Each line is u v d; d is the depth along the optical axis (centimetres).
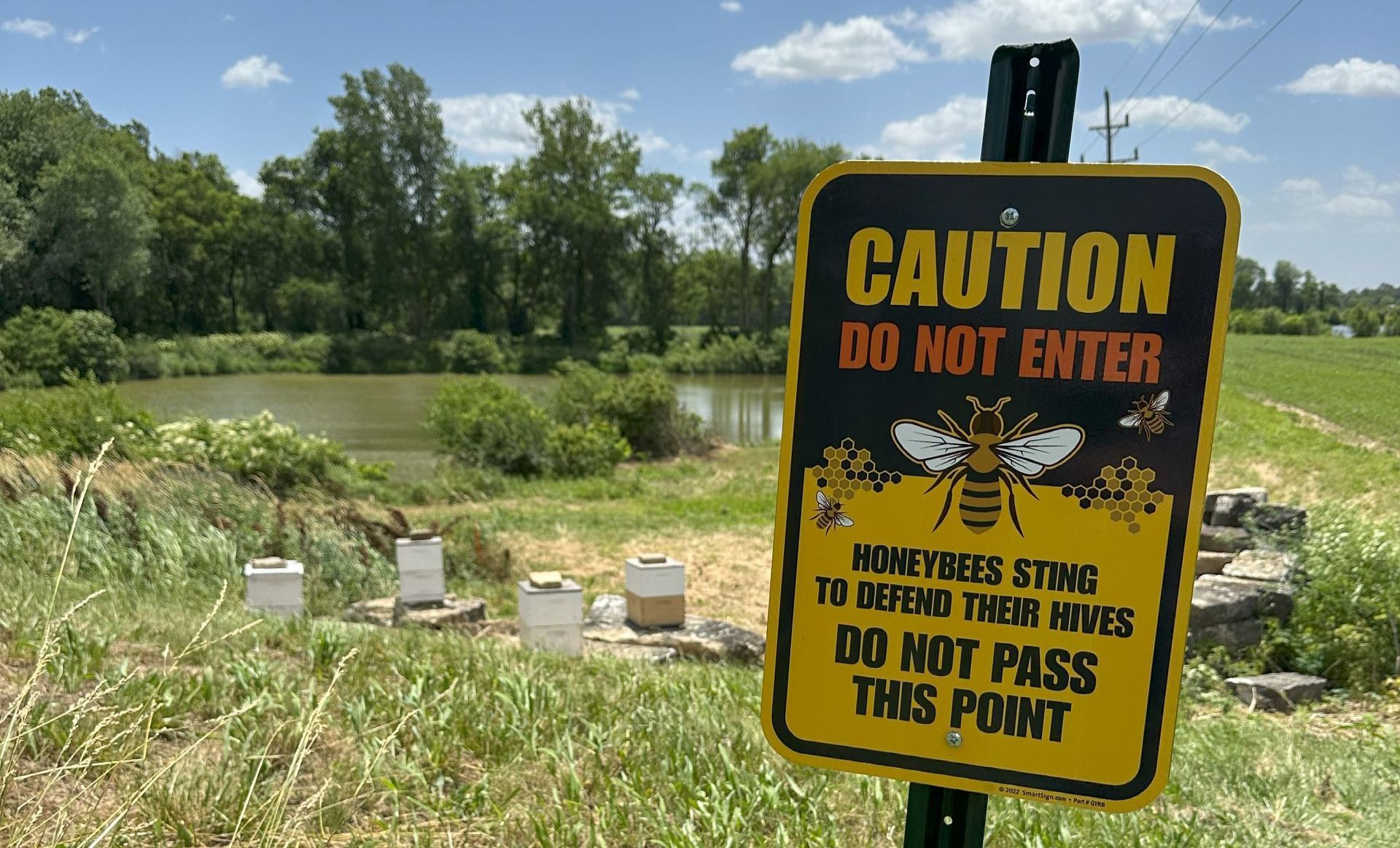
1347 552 849
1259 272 11606
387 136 7450
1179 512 165
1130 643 168
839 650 180
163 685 378
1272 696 741
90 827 258
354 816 317
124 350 5416
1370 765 554
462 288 7981
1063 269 167
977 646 174
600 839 307
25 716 260
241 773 321
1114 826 374
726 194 8244
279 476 1667
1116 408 166
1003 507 171
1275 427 2853
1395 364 5528
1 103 6028
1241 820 414
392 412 3984
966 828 181
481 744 389
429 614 848
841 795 374
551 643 711
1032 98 171
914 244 172
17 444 1350
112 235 5825
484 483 2056
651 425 2828
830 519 179
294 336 7038
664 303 8138
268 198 7944
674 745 401
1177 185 162
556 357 7044
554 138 7706
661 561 859
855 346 176
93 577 839
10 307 5622
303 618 626
